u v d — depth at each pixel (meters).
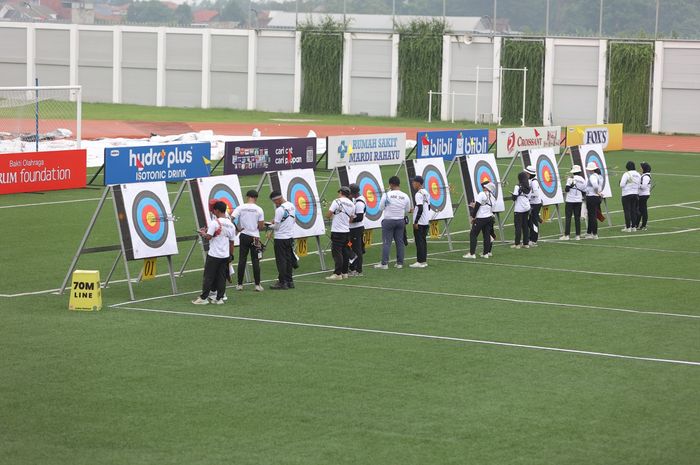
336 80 102.38
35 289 27.22
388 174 55.34
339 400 17.84
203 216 29.03
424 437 15.98
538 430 16.42
